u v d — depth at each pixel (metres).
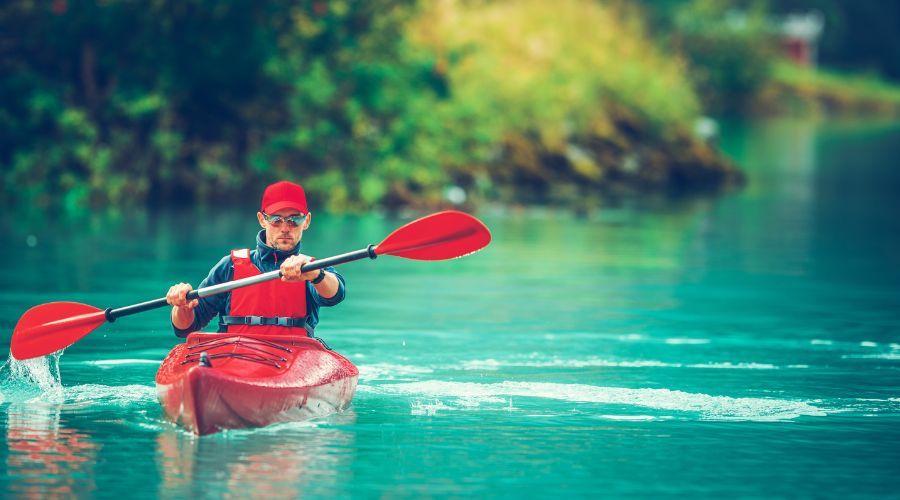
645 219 38.78
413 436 11.88
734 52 121.12
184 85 39.72
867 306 21.48
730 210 42.50
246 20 39.06
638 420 12.74
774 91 129.00
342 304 21.19
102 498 9.83
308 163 40.94
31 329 13.90
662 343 17.58
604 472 10.74
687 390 14.30
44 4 37.12
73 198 37.81
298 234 13.39
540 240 32.16
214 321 19.03
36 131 38.97
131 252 27.02
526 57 54.03
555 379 14.88
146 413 12.72
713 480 10.55
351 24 41.34
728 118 116.94
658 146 56.41
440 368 15.52
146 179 39.62
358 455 11.15
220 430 11.81
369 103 40.94
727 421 12.73
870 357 16.61
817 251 30.47
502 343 17.42
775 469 10.91
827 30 157.38
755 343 17.64
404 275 25.25
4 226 32.25
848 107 136.12
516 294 22.58
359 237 30.67
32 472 10.50
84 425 12.16
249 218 35.06
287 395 12.22
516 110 50.53
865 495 10.18
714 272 26.14
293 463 10.84
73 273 23.62
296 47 40.78
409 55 42.12
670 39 111.75
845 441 11.93
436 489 10.17
